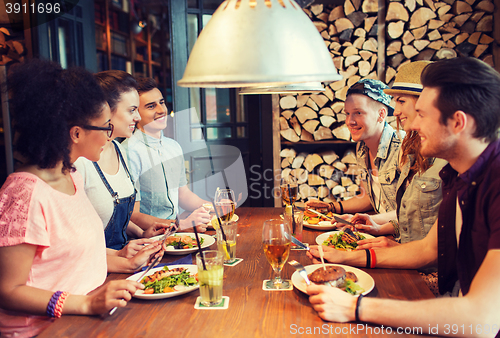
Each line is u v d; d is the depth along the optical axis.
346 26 3.62
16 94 1.22
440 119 1.15
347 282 1.25
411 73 1.85
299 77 0.87
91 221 1.43
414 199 1.74
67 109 1.25
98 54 4.46
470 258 1.25
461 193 1.22
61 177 1.36
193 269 1.41
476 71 1.10
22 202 1.22
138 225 2.10
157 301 1.21
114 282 1.19
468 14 3.53
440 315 1.01
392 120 3.62
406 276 1.36
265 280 1.35
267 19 0.89
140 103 2.17
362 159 2.50
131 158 2.12
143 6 5.45
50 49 3.49
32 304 1.16
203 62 0.90
